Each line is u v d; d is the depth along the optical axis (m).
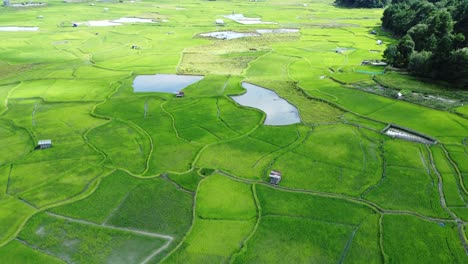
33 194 47.28
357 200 45.09
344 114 69.19
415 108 70.31
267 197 45.97
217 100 77.44
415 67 87.12
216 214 43.34
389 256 36.91
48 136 62.12
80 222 42.56
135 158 55.56
